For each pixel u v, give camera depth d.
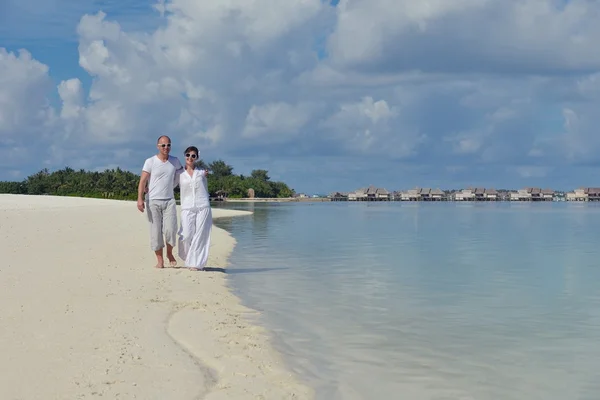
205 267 15.74
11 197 58.31
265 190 198.25
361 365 7.34
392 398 6.25
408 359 7.62
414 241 26.19
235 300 11.20
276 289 12.70
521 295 12.30
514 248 22.98
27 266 13.33
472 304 11.27
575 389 6.57
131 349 7.16
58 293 10.29
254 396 6.03
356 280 14.06
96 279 12.04
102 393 5.68
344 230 34.38
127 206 48.00
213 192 168.12
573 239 28.09
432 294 12.29
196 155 14.29
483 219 53.06
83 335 7.65
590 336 8.87
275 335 8.67
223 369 6.88
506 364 7.47
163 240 14.35
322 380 6.74
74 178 130.25
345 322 9.62
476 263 17.83
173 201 14.34
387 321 9.75
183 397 5.77
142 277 12.75
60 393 5.61
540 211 83.44
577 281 14.22
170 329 8.46
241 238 27.56
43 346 7.06
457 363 7.47
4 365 6.30
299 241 25.70
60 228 23.73
